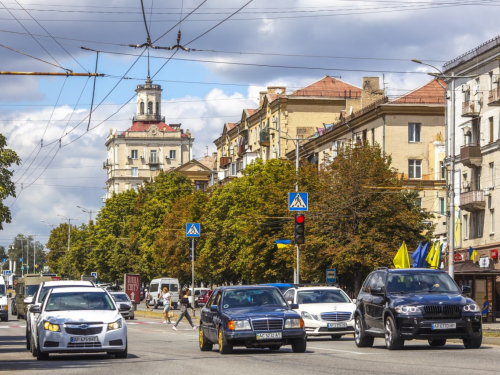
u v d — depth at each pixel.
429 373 15.91
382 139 75.56
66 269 154.00
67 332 21.81
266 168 72.94
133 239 111.88
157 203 110.75
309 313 30.89
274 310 23.42
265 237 64.00
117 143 183.88
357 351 23.08
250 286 24.73
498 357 19.78
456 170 66.38
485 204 63.22
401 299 22.64
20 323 56.22
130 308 60.75
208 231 84.75
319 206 53.91
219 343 23.39
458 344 25.75
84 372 18.05
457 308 22.25
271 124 104.31
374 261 52.09
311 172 60.38
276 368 18.12
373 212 52.62
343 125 82.50
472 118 65.50
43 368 19.47
